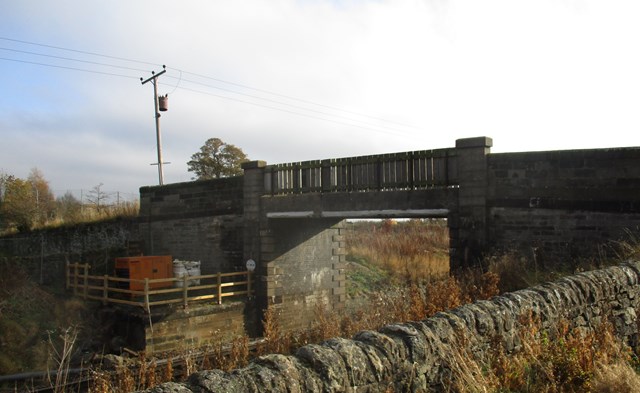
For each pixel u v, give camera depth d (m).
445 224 41.69
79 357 15.63
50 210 28.44
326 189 17.59
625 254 10.86
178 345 16.38
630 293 8.23
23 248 21.09
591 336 6.43
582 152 12.48
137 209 26.20
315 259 21.28
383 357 4.67
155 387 3.74
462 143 14.20
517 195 13.30
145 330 15.76
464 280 11.47
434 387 5.07
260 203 19.69
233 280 20.55
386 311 10.84
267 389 3.86
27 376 13.16
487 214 13.73
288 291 20.08
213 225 21.52
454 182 14.46
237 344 10.74
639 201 11.76
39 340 16.39
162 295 18.86
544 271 12.01
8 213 24.80
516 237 13.30
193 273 20.56
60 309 18.28
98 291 19.94
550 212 12.83
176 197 23.05
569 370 5.69
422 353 4.96
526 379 5.65
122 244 24.02
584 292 7.37
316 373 4.22
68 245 22.25
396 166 15.78
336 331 10.62
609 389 5.39
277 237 19.73
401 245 33.50
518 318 6.28
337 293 22.05
